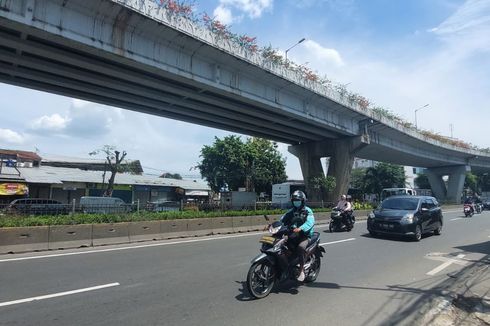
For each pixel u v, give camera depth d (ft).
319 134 104.83
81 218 40.06
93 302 18.86
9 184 96.27
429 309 19.07
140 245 39.01
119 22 48.73
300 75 76.59
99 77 57.98
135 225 42.60
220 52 59.62
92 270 26.08
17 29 42.39
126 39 50.11
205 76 60.54
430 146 143.95
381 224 46.37
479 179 279.69
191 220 49.03
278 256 20.48
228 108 76.43
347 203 56.75
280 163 147.54
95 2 45.39
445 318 17.92
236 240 43.98
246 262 29.73
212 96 68.74
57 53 49.47
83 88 62.49
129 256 31.91
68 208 42.98
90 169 161.27
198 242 41.96
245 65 64.69
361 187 199.11
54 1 43.60
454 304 20.20
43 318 16.52
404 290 22.34
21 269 26.21
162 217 47.52
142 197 133.59
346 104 91.81
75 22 45.37
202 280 23.72
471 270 28.48
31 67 53.93
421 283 24.20
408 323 16.94
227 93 65.46
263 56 68.69
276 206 74.74
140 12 48.42
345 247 38.91
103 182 118.21
